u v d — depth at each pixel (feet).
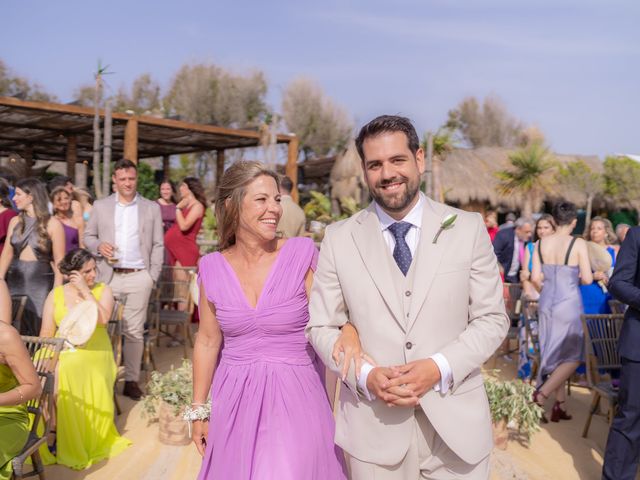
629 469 12.83
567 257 18.56
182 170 131.13
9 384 11.28
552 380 18.39
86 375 15.25
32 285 18.89
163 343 27.78
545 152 87.66
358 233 7.95
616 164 89.97
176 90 146.30
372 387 7.26
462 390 7.63
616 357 18.30
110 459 15.23
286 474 8.00
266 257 8.99
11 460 11.07
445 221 7.52
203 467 8.62
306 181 98.58
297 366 8.67
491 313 7.58
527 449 16.69
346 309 8.20
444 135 51.55
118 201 20.25
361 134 7.64
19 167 39.83
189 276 26.07
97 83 43.01
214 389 8.79
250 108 143.02
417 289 7.50
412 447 7.70
